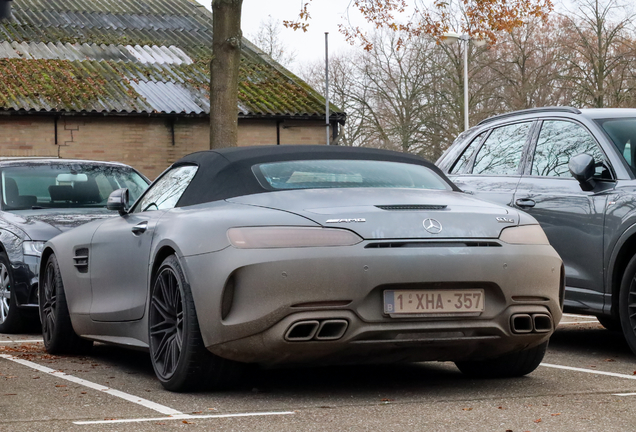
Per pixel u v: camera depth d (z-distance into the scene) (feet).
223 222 13.60
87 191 27.81
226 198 14.69
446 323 13.30
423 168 16.24
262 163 15.17
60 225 24.98
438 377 15.98
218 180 15.11
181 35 82.69
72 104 63.52
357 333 12.93
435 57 130.31
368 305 12.95
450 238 13.32
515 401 13.34
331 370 16.85
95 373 16.90
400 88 135.33
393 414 12.35
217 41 54.13
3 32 76.18
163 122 67.10
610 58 115.65
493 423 11.69
